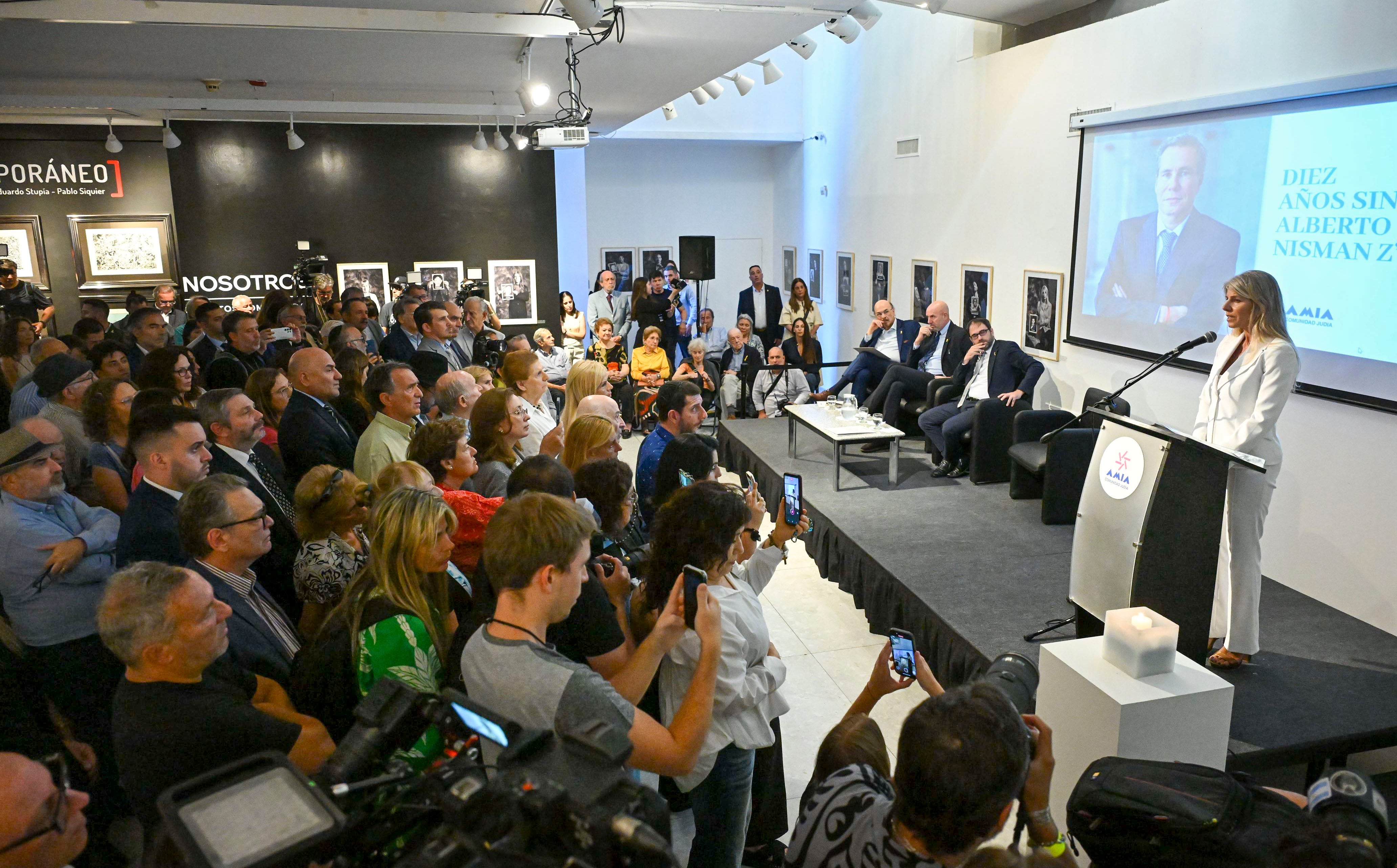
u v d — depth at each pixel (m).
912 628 4.10
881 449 6.86
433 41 5.50
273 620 2.29
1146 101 5.15
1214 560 2.88
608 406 3.65
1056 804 2.57
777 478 6.19
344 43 5.48
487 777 1.08
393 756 1.21
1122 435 3.09
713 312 12.65
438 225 10.17
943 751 1.18
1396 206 3.66
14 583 2.53
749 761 2.15
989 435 5.84
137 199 9.40
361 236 9.97
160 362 4.06
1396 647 3.59
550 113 8.79
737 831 2.18
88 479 3.39
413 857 0.92
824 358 10.76
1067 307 6.00
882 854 1.27
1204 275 4.76
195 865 0.87
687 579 1.80
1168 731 2.31
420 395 3.59
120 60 5.90
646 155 12.11
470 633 1.85
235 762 1.03
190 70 6.38
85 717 2.65
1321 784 1.26
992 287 6.93
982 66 6.86
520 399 3.84
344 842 0.97
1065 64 5.86
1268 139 4.29
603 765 1.06
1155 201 5.08
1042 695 2.65
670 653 2.02
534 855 0.92
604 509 2.64
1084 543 3.21
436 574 2.03
